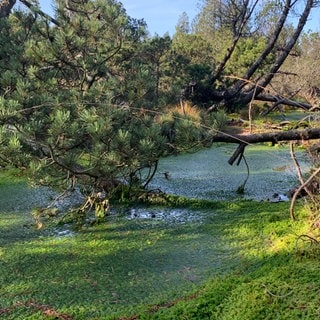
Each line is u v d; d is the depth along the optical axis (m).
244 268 3.58
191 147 4.42
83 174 4.28
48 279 3.58
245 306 2.78
